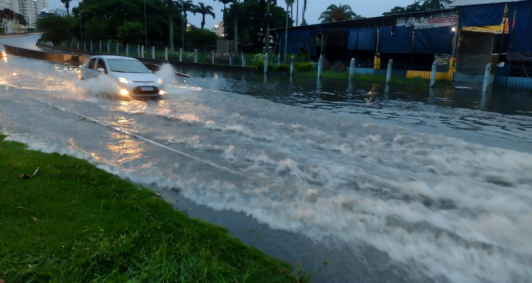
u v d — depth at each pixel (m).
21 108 8.98
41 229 3.05
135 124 7.70
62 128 7.11
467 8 20.23
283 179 4.71
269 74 28.50
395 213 3.79
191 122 7.98
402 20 24.20
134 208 3.62
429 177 4.92
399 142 6.67
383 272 2.89
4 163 4.56
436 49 22.34
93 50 53.50
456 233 3.42
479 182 4.76
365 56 31.59
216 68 33.62
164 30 59.91
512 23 18.92
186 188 4.39
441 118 9.55
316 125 7.95
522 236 3.38
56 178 4.23
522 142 6.94
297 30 33.41
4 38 76.69
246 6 61.94
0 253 2.70
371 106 11.52
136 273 2.59
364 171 5.07
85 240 2.92
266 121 8.20
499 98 14.74
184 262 2.72
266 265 2.86
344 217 3.70
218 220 3.65
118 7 56.19
